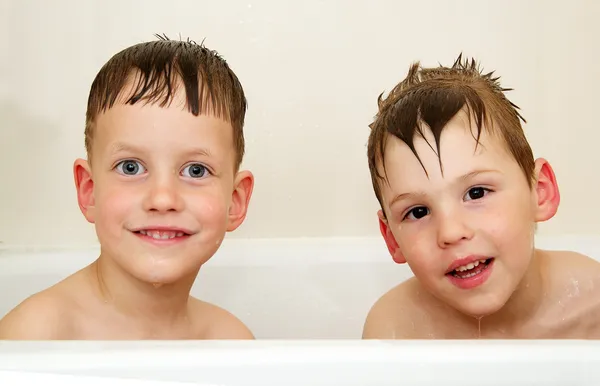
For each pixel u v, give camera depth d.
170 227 0.84
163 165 0.85
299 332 1.23
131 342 0.56
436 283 0.88
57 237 1.45
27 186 1.45
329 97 1.49
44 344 0.55
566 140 1.52
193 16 1.48
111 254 0.87
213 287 1.23
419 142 0.87
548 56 1.52
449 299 0.89
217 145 0.88
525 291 0.95
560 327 0.98
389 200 0.91
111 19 1.47
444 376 0.53
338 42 1.49
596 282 1.01
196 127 0.86
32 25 1.46
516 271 0.88
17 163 1.45
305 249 1.27
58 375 0.52
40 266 1.20
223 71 0.95
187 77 0.88
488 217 0.86
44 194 1.46
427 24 1.50
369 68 1.49
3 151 1.45
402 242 0.90
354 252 1.27
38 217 1.45
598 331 0.99
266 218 1.48
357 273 1.25
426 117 0.88
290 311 1.24
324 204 1.48
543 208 0.96
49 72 1.46
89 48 1.47
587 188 1.51
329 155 1.49
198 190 0.86
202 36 1.48
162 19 1.48
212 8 1.48
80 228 1.46
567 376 0.54
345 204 1.48
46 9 1.46
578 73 1.52
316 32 1.49
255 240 1.31
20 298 1.18
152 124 0.84
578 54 1.52
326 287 1.25
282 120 1.48
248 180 0.99
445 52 1.51
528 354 0.54
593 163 1.51
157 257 0.85
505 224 0.86
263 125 1.48
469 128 0.87
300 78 1.49
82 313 0.90
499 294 0.87
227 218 0.92
